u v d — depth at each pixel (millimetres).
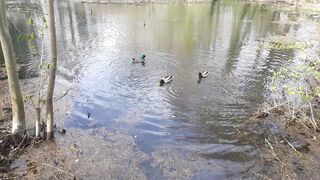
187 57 22250
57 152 10594
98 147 11000
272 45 25953
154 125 12766
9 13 37469
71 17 37406
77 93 15570
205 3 52438
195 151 10984
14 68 10047
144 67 19828
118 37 27938
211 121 13188
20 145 10672
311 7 44281
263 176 9578
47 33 28172
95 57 21734
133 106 14484
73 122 12703
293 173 9672
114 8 45188
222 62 21281
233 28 32969
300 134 11984
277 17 39969
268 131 12289
